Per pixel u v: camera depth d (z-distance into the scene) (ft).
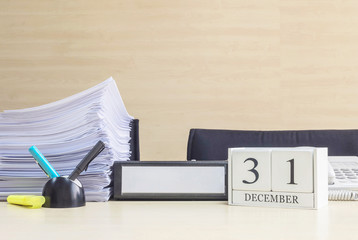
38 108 3.21
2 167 3.15
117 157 3.42
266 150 2.81
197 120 11.09
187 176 3.09
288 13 10.99
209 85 11.09
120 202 3.04
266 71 10.98
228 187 2.90
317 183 2.70
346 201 3.04
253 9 11.04
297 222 2.27
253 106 10.99
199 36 11.13
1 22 11.51
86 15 11.35
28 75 11.44
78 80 11.34
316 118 10.87
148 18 11.23
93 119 3.13
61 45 11.37
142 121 11.19
